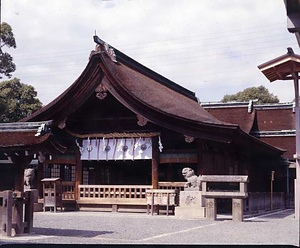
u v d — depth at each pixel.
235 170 28.16
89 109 24.89
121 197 23.31
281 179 35.47
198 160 22.34
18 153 12.70
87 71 23.38
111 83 23.16
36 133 12.73
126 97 22.91
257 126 39.75
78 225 16.12
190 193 19.53
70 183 24.44
